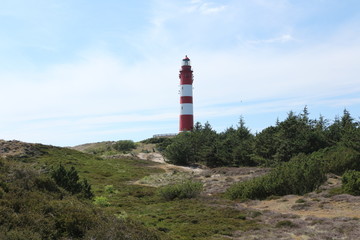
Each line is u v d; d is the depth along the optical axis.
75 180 25.22
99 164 58.31
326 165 38.47
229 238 16.36
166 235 15.24
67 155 60.97
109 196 31.11
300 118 70.94
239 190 32.84
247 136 81.44
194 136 82.12
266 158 63.78
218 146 72.38
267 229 18.05
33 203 11.17
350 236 15.50
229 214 22.50
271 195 30.88
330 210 22.31
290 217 20.78
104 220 11.91
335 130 63.19
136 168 60.38
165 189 31.70
